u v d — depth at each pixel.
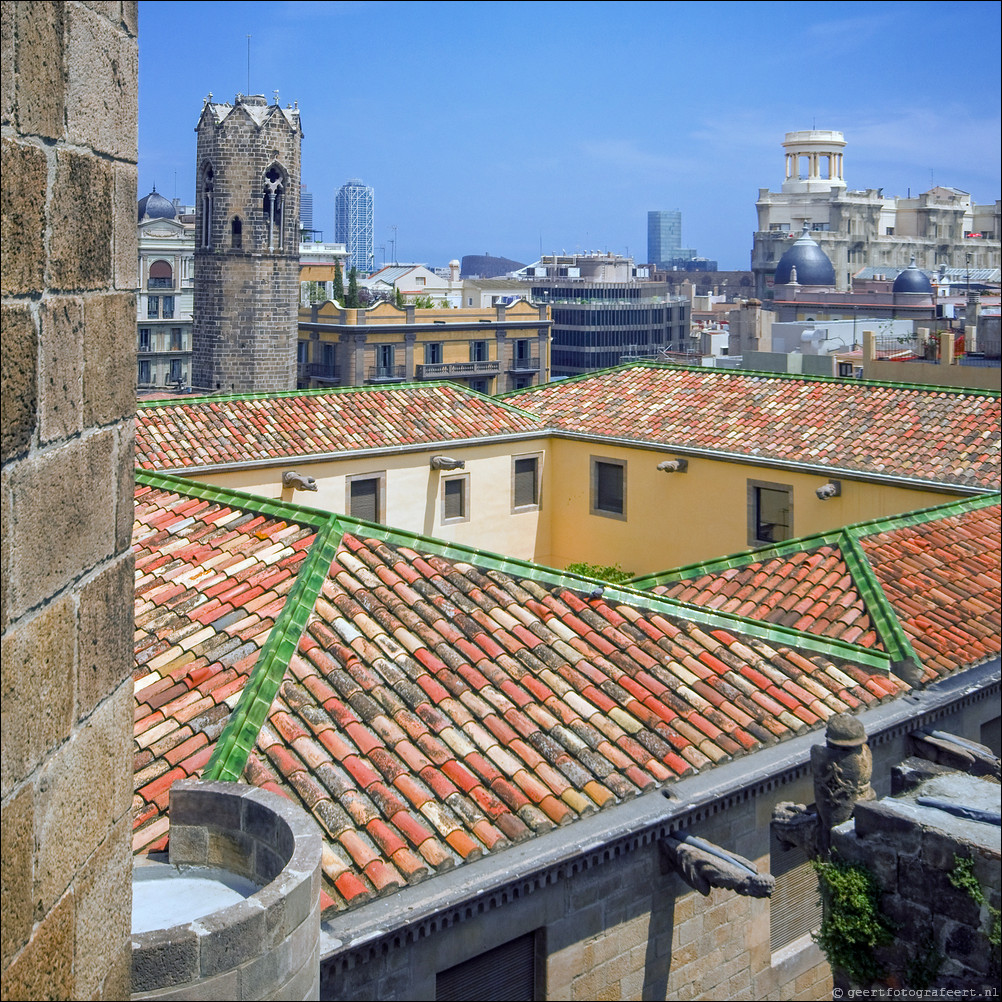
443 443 29.78
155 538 14.73
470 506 30.88
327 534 13.71
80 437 3.87
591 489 31.69
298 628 12.02
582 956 10.49
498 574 13.88
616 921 10.76
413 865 9.27
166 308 103.19
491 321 98.81
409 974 9.16
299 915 5.82
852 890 10.20
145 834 8.45
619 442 30.55
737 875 10.30
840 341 67.38
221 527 14.73
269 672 11.25
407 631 12.41
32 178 3.48
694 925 11.54
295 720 10.78
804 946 13.02
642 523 30.59
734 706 12.61
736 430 29.44
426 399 31.94
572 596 13.82
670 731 11.83
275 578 13.18
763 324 72.81
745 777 11.48
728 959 11.94
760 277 187.75
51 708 3.68
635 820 10.49
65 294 3.73
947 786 10.85
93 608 4.00
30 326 3.50
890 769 13.65
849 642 15.51
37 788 3.59
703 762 11.52
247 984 5.51
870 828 10.34
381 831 9.56
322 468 27.95
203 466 25.78
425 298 112.94
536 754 10.98
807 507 27.19
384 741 10.72
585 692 12.10
